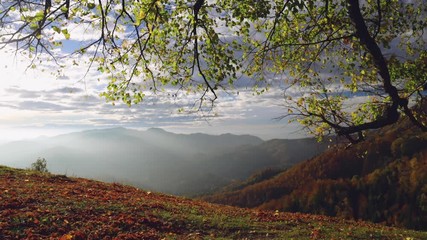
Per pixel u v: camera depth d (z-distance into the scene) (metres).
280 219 19.02
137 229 14.41
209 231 15.55
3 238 11.64
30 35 6.74
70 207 15.55
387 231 17.84
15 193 16.55
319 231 16.53
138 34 8.34
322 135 10.27
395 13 11.60
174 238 13.84
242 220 17.62
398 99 9.04
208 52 9.00
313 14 10.38
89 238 12.74
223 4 9.62
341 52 11.45
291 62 11.07
